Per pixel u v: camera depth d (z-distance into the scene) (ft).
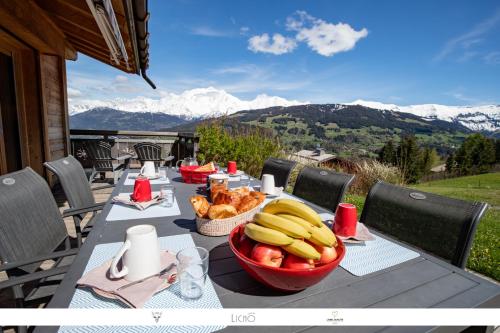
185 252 2.63
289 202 2.63
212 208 3.56
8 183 3.79
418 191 4.30
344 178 6.00
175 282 2.48
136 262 2.38
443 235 3.70
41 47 11.82
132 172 8.09
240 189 4.45
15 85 11.73
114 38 8.57
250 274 2.47
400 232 4.24
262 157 18.06
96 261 2.86
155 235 2.51
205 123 19.49
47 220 4.30
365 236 3.69
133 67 16.78
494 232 12.52
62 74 14.78
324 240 2.32
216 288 2.46
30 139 12.39
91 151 14.67
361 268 2.90
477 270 8.04
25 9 8.95
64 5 9.78
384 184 4.80
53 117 14.10
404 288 2.56
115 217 4.24
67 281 2.47
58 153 14.78
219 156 18.25
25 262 3.12
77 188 5.99
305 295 2.40
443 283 2.66
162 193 5.18
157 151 15.83
